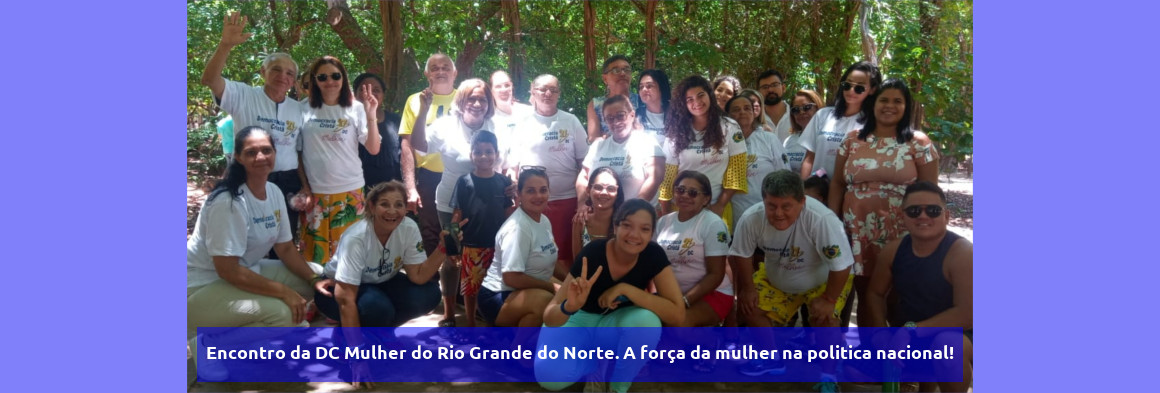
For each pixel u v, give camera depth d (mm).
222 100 4832
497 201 4762
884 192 4441
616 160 5008
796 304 4410
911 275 3879
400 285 4324
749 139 5105
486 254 4770
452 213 5066
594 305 3947
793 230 4125
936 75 8531
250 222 4133
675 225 4301
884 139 4434
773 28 10188
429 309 4406
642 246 3758
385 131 5742
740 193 5008
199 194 9352
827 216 4059
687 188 4195
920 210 3742
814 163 5078
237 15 4703
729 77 5805
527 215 4312
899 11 9156
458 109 5203
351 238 4070
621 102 4930
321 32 10859
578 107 9703
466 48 9516
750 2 10227
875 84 4777
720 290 4348
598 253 3891
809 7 9961
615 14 11250
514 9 9172
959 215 10188
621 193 4551
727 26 10430
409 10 8875
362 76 5816
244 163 4055
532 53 9562
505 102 5434
